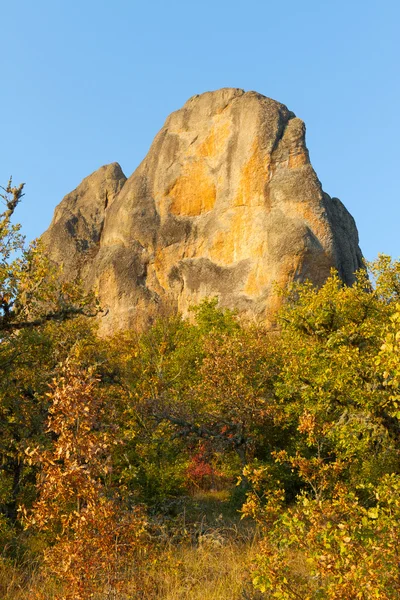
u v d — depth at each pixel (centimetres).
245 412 1973
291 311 1502
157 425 1902
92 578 698
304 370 1505
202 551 1152
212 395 2042
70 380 711
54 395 706
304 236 5556
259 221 6012
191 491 2223
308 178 6078
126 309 6153
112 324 6097
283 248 5544
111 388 1806
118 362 2016
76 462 679
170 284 6347
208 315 3703
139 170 7388
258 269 5744
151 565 936
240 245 6056
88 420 697
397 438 1270
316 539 647
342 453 1447
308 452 1875
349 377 1302
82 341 1680
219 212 6406
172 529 1320
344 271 6112
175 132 7294
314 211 5828
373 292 1503
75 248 7462
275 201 6009
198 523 1523
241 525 1525
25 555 1107
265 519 1147
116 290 6272
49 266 1438
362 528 614
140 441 1775
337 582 608
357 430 1312
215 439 2022
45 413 1362
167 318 4209
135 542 757
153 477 1709
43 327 1537
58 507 718
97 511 694
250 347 2086
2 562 1028
